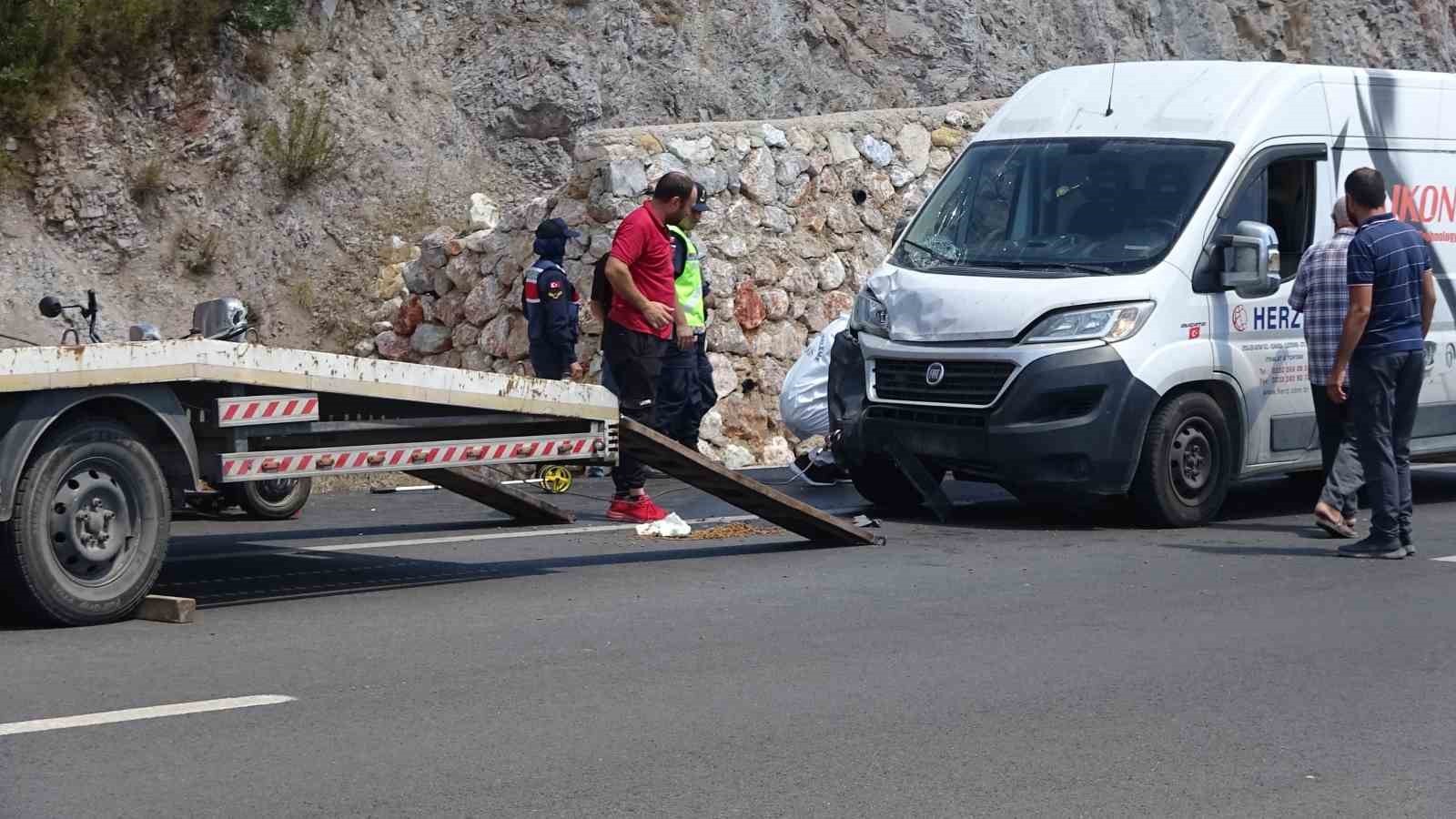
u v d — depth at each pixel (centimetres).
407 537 1020
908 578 847
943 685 611
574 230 1511
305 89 1738
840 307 1609
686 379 1088
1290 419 1088
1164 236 1043
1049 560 909
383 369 784
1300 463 1100
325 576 863
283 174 1686
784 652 663
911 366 1060
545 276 1306
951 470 1082
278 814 455
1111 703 588
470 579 853
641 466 1091
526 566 899
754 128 1572
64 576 704
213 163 1669
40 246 1564
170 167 1648
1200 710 581
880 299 1097
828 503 1187
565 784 486
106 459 716
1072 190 1086
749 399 1543
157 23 1680
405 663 639
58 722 544
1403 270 907
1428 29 2775
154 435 746
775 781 493
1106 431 1000
